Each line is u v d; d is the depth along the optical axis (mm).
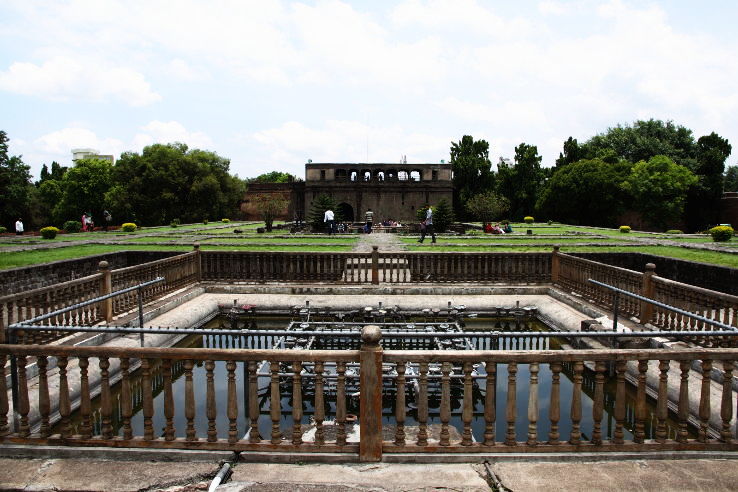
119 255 16406
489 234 29922
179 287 12141
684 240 23109
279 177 97688
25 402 4066
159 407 7168
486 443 3947
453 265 13039
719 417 5637
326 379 7773
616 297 8227
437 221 37625
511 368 3912
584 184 47344
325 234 31375
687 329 7938
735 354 3895
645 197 45312
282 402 7320
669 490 3496
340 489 3512
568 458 3877
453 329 9828
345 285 12688
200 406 7121
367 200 55906
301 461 3883
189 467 3816
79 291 8500
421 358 3900
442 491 3508
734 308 6992
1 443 4051
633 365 7332
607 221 48875
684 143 54500
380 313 10734
